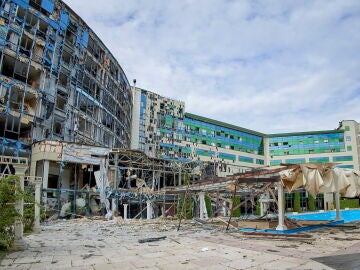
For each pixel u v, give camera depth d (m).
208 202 33.06
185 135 64.25
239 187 22.16
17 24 31.48
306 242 13.22
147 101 61.00
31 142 31.19
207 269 8.46
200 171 46.72
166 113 62.75
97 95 42.34
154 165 38.34
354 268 8.28
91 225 22.67
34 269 8.45
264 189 19.73
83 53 39.19
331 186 18.12
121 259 9.77
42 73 33.44
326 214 37.12
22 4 32.06
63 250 11.41
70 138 35.88
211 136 68.31
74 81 37.38
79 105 37.91
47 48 34.09
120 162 36.53
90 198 31.75
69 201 30.36
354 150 73.00
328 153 74.38
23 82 31.41
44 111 32.91
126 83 53.66
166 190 30.38
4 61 31.33
